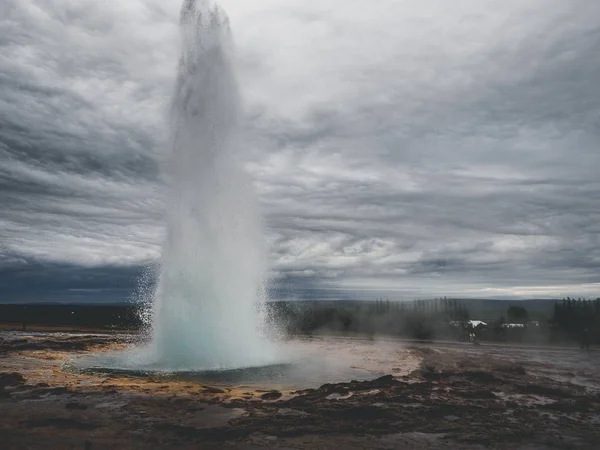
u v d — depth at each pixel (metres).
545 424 9.71
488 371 16.92
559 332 35.62
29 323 44.03
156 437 8.50
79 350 21.11
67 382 13.16
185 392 11.87
